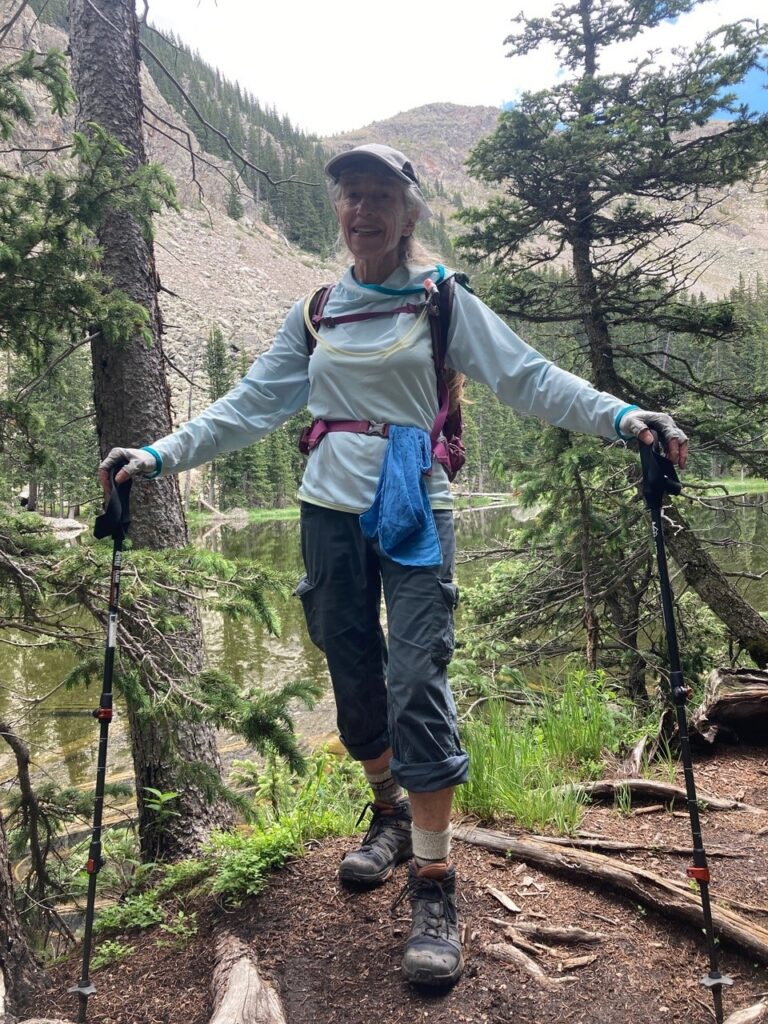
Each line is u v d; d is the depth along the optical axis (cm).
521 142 770
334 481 206
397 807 242
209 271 10812
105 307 415
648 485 182
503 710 361
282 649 1537
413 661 190
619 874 221
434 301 204
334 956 203
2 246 362
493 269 855
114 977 217
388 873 234
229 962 203
